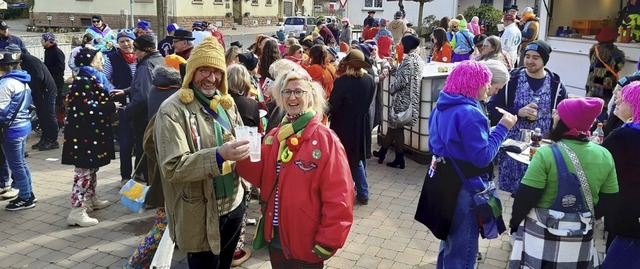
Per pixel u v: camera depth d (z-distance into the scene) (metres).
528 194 2.90
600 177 2.85
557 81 4.62
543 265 2.93
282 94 2.84
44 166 6.83
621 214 3.13
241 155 2.64
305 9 51.25
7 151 5.14
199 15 32.28
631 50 7.98
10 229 4.86
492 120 4.70
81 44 8.38
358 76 5.14
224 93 3.11
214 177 2.96
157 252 3.42
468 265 3.25
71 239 4.67
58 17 31.00
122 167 5.95
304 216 2.75
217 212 2.98
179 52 6.07
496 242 4.70
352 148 5.20
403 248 4.57
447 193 3.23
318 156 2.73
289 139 2.79
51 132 7.56
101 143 4.86
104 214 5.24
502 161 4.43
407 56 6.50
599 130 4.40
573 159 2.83
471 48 10.78
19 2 40.31
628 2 8.36
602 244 4.64
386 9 27.33
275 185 2.87
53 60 8.29
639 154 3.10
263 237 2.96
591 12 9.82
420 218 3.43
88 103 4.73
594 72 7.88
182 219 2.95
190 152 2.87
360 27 27.30
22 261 4.25
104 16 30.11
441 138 3.25
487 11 23.95
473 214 3.22
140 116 5.38
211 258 3.12
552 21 9.68
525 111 4.45
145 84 5.30
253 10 39.69
